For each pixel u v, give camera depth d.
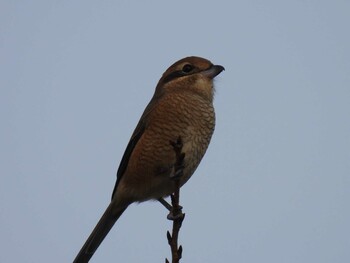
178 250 7.63
